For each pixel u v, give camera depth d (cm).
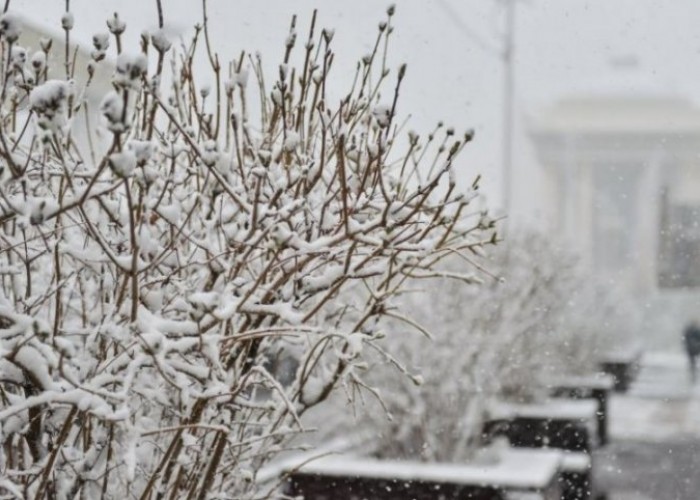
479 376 1221
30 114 473
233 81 531
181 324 461
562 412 1503
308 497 1068
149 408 546
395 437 1209
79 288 534
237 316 529
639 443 2084
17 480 499
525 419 1509
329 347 584
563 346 1933
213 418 501
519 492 1020
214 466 506
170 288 541
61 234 506
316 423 1284
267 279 524
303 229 539
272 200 479
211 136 529
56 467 496
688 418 2489
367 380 1198
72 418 457
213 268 491
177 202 509
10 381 479
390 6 516
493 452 1157
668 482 1662
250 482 566
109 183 489
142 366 475
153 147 450
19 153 518
